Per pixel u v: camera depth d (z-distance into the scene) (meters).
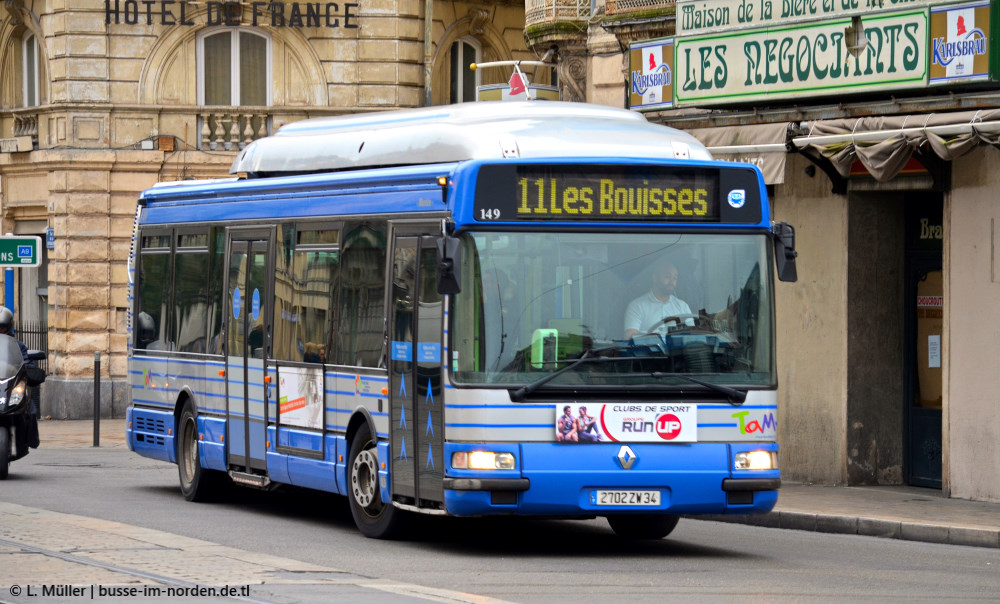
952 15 34.19
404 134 28.77
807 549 28.64
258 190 32.91
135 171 70.50
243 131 71.81
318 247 30.25
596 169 25.91
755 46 38.91
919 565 26.48
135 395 39.06
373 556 26.02
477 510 25.08
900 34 35.28
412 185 27.09
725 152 38.16
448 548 27.28
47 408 70.12
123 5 70.44
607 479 25.33
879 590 23.06
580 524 31.94
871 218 38.53
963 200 35.31
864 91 36.12
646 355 25.73
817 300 39.06
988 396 34.75
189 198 36.47
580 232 25.78
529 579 23.52
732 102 39.56
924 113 35.59
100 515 32.06
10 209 73.12
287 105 72.06
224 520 31.66
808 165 39.06
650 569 24.89
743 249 26.56
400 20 72.38
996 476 34.50
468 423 25.11
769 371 26.41
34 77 73.31
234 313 33.69
